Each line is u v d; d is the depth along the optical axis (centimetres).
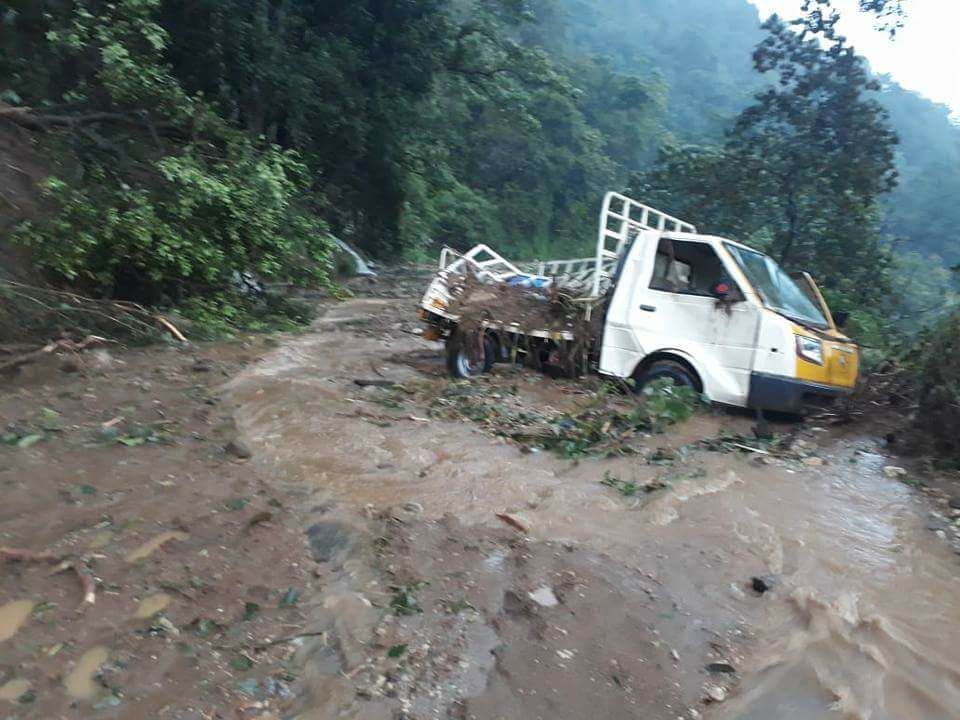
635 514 463
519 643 318
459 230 4231
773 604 367
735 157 1850
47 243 866
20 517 394
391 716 269
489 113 4391
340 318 1404
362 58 2170
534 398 766
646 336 760
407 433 609
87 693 268
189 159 984
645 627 337
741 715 287
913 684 311
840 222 1781
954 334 659
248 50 1691
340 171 2275
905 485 560
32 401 607
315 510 432
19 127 1012
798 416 739
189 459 505
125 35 1042
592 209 5316
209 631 309
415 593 349
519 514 448
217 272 1021
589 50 8206
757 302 707
